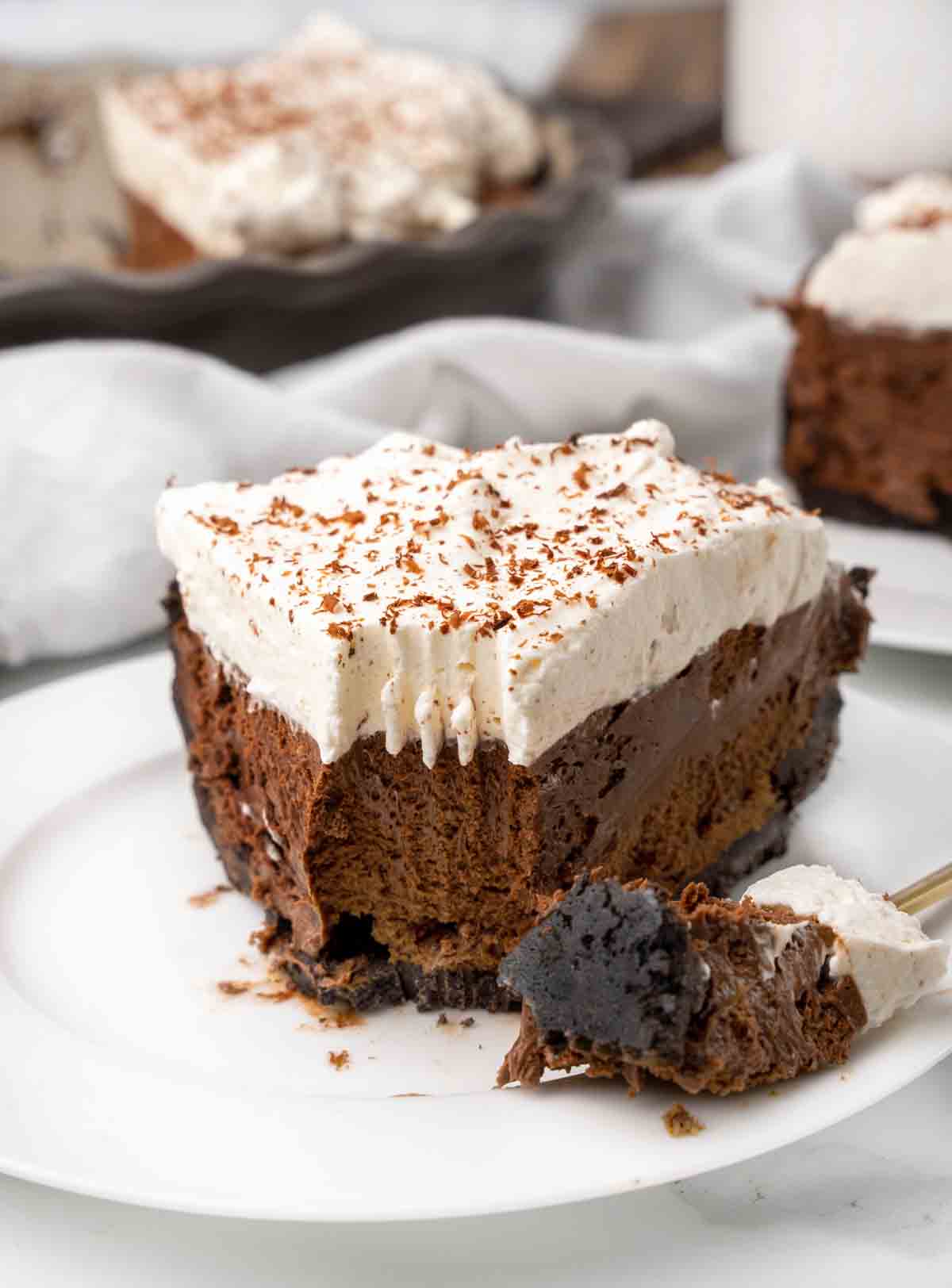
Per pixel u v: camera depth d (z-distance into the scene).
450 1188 0.33
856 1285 0.33
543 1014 0.34
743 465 0.57
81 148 0.71
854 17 0.67
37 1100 0.35
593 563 0.37
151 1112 0.35
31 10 0.83
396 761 0.37
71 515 0.50
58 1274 0.33
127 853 0.42
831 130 0.68
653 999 0.33
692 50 0.81
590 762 0.37
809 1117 0.34
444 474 0.40
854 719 0.44
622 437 0.41
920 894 0.37
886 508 0.54
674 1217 0.34
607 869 0.38
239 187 0.59
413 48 0.83
